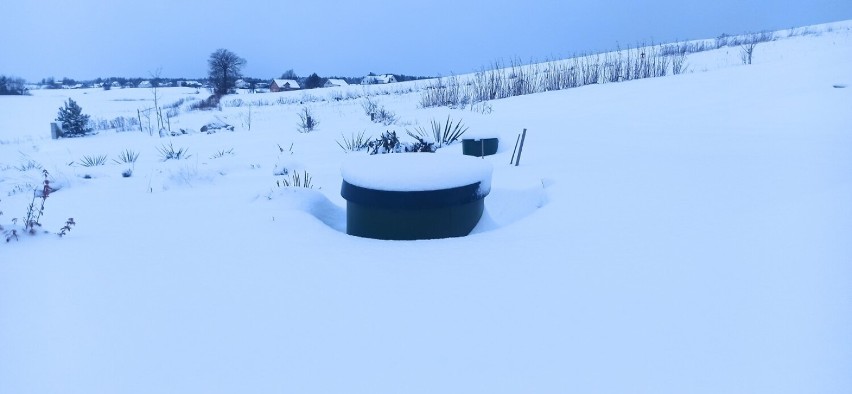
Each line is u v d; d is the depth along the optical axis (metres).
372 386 1.48
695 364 1.49
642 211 3.09
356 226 3.28
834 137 5.47
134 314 1.98
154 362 1.64
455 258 2.52
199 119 19.56
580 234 2.75
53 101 35.81
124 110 27.77
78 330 1.85
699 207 3.04
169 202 4.56
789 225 2.47
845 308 1.68
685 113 9.31
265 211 3.66
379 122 11.77
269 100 31.42
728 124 7.60
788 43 26.23
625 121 8.82
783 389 1.33
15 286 2.27
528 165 5.49
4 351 1.70
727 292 1.90
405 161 3.46
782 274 1.98
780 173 3.69
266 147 9.16
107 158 9.66
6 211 4.53
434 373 1.54
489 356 1.61
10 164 9.20
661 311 1.82
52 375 1.56
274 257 2.64
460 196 3.14
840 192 2.87
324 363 1.61
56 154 10.84
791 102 8.98
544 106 13.29
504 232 2.96
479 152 6.88
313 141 9.37
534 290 2.08
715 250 2.31
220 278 2.36
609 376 1.47
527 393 1.42
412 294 2.11
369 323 1.87
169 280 2.34
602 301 1.93
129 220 3.74
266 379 1.53
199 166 6.95
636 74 18.52
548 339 1.70
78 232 3.37
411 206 3.05
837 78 10.92
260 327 1.86
